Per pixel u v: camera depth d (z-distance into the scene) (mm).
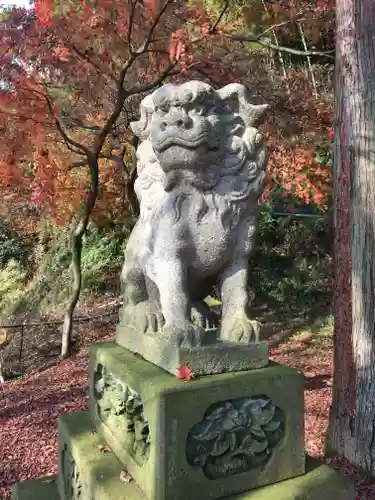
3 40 3689
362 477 2637
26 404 4238
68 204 5637
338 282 2914
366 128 2723
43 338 6562
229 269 1709
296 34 5785
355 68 2752
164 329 1551
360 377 2760
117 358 1738
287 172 4902
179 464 1384
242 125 1660
